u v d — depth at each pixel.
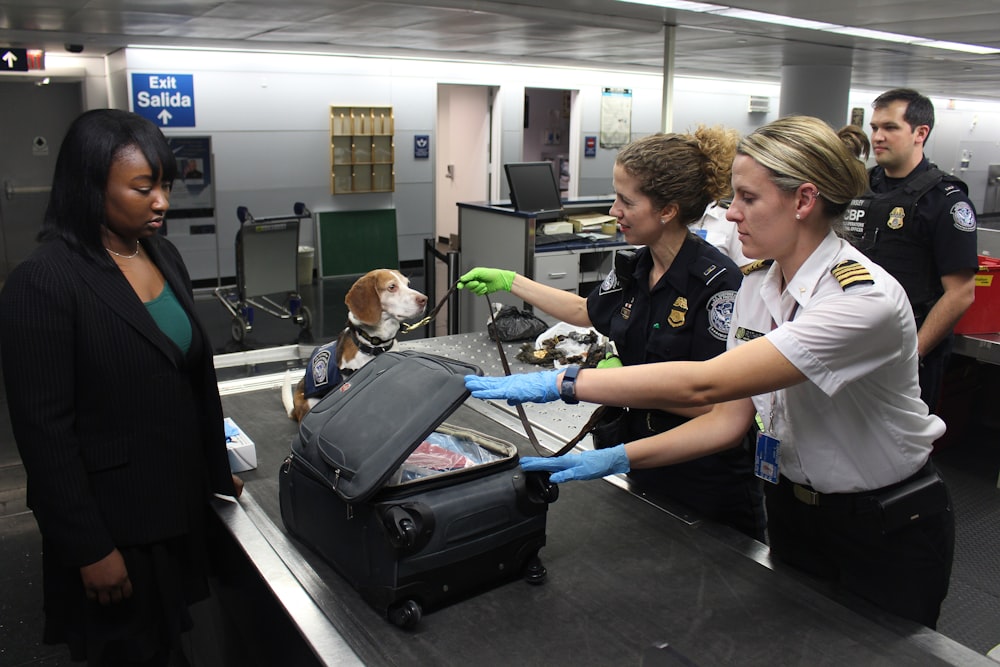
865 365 1.20
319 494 1.42
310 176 9.42
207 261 8.96
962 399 4.17
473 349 3.01
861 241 2.88
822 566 1.51
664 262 1.68
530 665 1.20
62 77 8.52
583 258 5.86
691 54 7.50
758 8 4.34
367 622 1.31
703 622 1.32
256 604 1.60
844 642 1.27
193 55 8.36
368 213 9.88
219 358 3.16
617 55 8.24
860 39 5.80
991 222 12.54
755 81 12.66
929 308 2.77
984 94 12.75
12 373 1.43
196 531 1.73
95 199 1.45
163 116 8.37
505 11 4.67
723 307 1.59
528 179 5.39
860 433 1.34
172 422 1.61
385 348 2.10
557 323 3.32
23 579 2.94
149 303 1.59
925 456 1.39
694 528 1.66
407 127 9.91
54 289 1.42
